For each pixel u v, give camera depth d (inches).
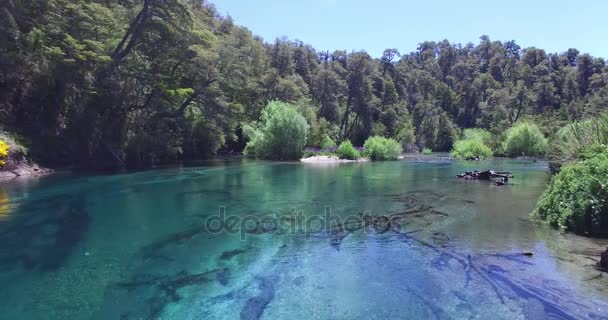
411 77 3467.0
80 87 971.3
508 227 390.6
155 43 1162.6
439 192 614.2
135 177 786.2
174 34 1141.1
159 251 326.3
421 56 4987.7
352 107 2659.9
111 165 1004.6
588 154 435.5
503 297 233.9
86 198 546.0
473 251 316.8
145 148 1142.3
